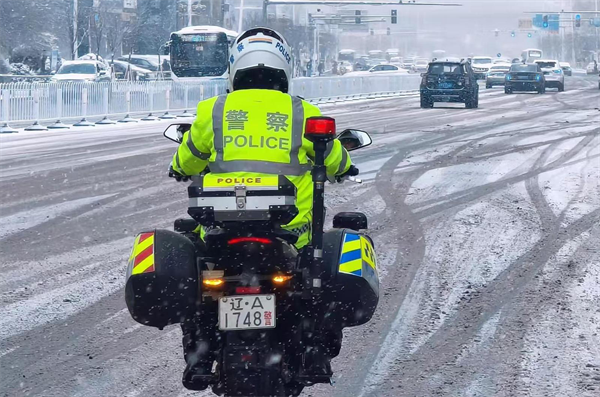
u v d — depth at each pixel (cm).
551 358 798
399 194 1697
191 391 727
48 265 1156
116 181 1900
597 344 836
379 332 880
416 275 1102
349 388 732
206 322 580
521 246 1257
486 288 1040
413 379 751
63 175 1995
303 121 579
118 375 765
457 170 2030
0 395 717
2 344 845
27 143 2784
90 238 1320
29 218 1473
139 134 3147
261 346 539
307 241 586
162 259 570
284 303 553
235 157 563
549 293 1014
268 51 596
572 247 1248
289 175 567
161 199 1662
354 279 571
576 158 2247
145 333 886
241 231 534
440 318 925
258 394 540
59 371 773
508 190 1745
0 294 1017
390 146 2555
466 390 724
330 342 608
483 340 852
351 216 652
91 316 940
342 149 594
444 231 1359
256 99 580
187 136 589
